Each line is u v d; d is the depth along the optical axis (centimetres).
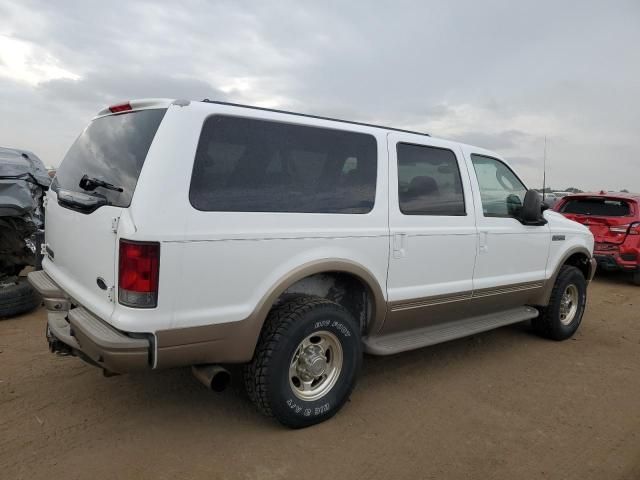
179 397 371
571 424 358
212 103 300
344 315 336
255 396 313
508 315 497
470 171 445
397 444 320
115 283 270
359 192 357
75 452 297
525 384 427
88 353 285
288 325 310
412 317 403
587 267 595
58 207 347
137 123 303
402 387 409
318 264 325
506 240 469
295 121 330
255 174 306
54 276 346
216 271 285
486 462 305
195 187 280
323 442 318
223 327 290
